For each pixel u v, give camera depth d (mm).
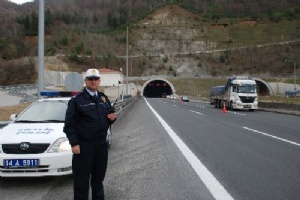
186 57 151625
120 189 6355
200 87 118875
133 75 136625
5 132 7156
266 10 196875
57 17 182375
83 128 4926
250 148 10844
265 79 121938
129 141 12438
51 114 8406
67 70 118500
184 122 20172
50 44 146000
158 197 5855
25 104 33594
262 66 145375
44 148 6641
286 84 113250
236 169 7906
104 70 107062
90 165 4984
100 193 5273
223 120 22000
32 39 156875
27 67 93688
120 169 8008
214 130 15992
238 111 34438
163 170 7852
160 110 33344
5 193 6137
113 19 181500
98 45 153375
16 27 162125
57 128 7332
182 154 9781
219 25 181250
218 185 6562
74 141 4844
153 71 140375
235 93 35562
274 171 7719
